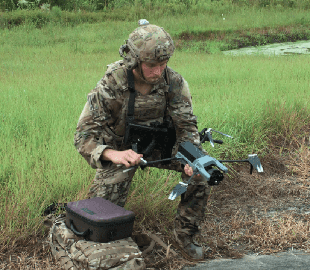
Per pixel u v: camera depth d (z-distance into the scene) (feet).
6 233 10.28
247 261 10.09
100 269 8.13
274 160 16.87
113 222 8.48
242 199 13.97
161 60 8.35
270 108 20.22
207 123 17.85
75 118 18.30
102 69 34.04
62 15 69.10
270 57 41.93
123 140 9.72
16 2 74.23
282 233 11.28
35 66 34.94
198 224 10.05
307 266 9.70
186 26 65.36
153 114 9.40
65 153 14.08
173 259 10.05
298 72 30.37
